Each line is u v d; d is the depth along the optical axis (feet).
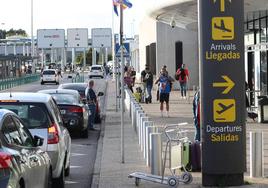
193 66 160.04
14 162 22.13
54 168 34.19
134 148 55.42
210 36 33.24
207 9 33.19
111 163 46.37
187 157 39.17
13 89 184.75
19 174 22.34
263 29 86.74
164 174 37.93
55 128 34.96
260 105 73.20
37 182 26.27
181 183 35.83
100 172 42.22
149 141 43.24
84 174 43.57
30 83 238.89
